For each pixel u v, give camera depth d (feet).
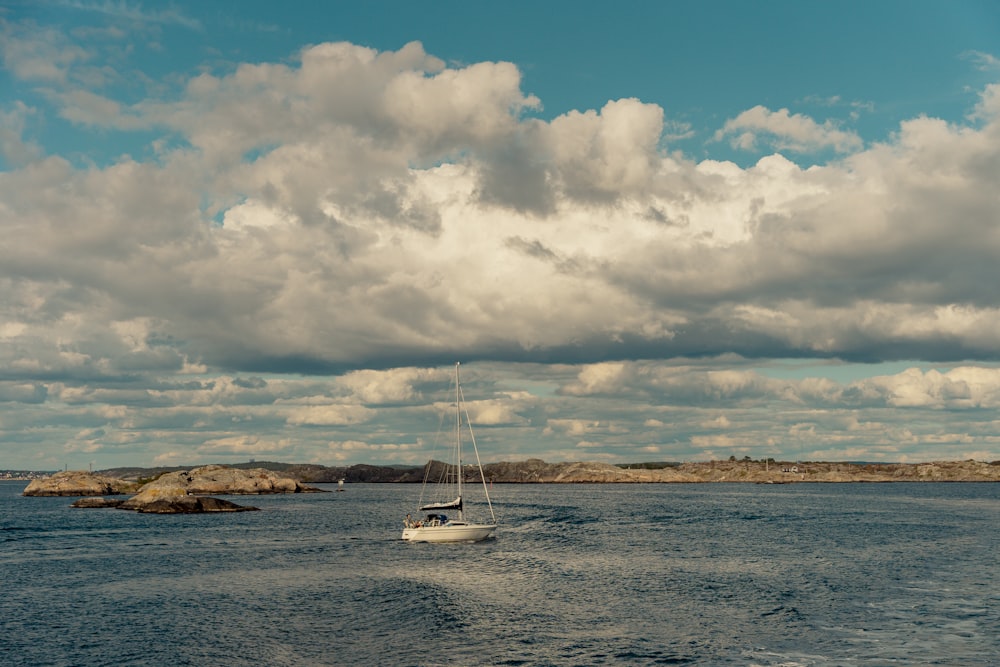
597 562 216.13
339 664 115.03
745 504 549.54
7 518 398.01
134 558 229.66
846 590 166.09
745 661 113.80
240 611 150.20
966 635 126.31
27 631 135.74
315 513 461.78
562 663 114.52
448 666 113.39
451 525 272.92
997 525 329.93
